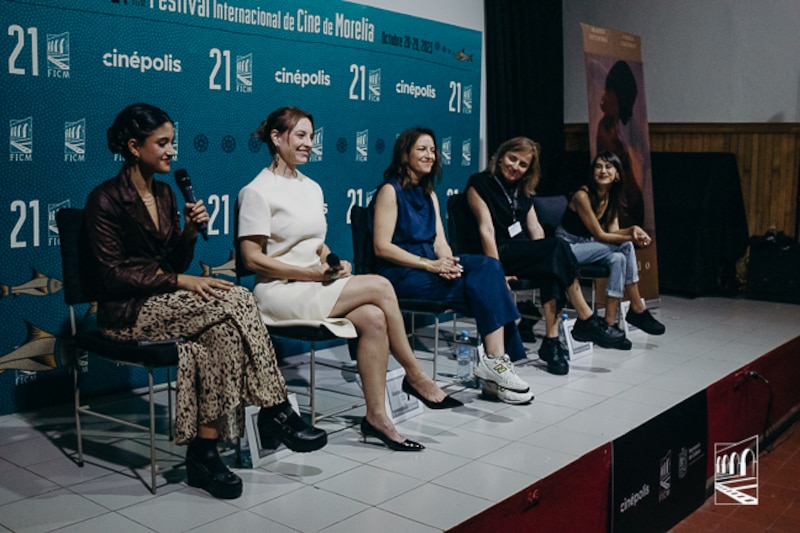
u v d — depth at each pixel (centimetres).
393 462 262
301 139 275
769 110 619
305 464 259
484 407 323
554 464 261
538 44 595
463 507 226
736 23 624
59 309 316
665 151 660
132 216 240
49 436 282
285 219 275
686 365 395
